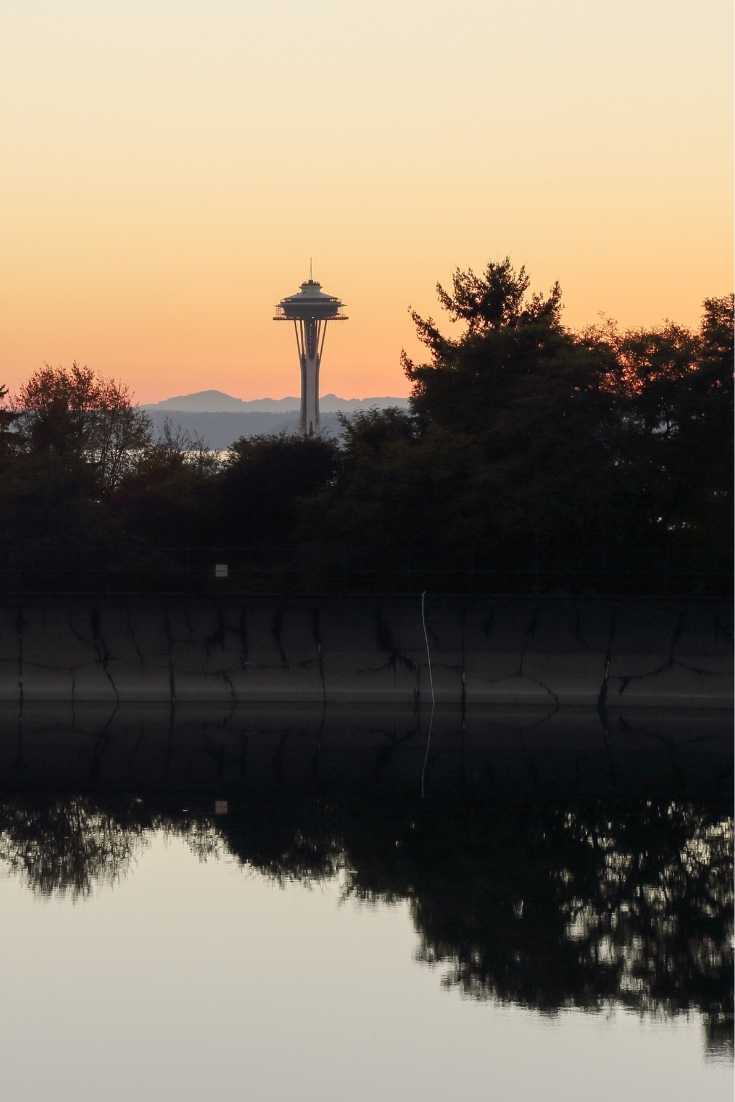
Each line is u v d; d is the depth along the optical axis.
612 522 80.25
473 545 79.88
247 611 74.75
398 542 82.00
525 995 32.97
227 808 52.50
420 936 37.50
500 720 70.62
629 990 33.62
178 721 69.88
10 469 101.12
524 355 91.75
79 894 41.28
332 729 68.00
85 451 140.12
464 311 130.25
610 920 39.19
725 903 40.94
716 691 72.44
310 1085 27.83
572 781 56.97
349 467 94.69
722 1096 27.34
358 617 74.25
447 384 92.69
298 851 46.38
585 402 81.06
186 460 141.62
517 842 47.94
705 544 80.06
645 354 81.94
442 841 47.94
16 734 66.62
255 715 71.56
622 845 47.44
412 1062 29.08
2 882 42.66
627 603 73.25
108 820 50.50
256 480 105.38
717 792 55.28
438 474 80.88
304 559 83.12
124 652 75.06
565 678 73.25
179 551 91.50
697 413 80.94
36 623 75.44
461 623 73.94
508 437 82.12
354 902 40.62
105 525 90.06
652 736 66.25
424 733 67.12
